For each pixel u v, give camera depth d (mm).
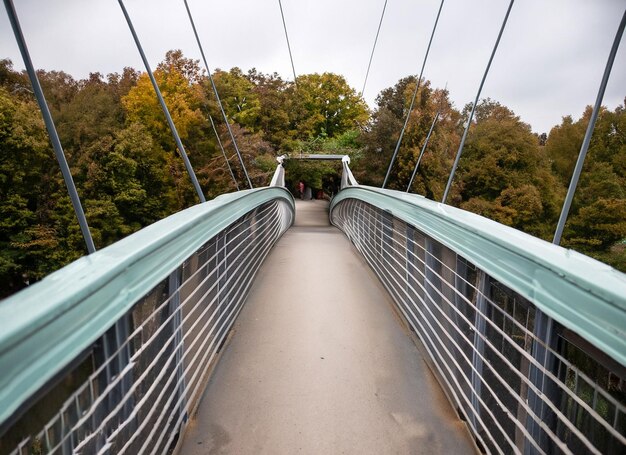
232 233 3600
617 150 25797
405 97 31453
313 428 2232
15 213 22281
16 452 928
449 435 2188
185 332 2244
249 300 4312
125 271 1306
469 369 2248
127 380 1527
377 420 2303
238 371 2811
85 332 1075
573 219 24531
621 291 1011
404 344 3258
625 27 2076
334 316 3850
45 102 1904
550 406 1396
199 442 2115
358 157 31047
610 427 1116
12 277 23203
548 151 29203
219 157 25312
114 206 23609
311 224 18125
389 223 4609
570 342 1354
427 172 28203
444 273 2689
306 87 41094
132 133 25078
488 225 1944
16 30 1851
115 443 1445
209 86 28422
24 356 836
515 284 1584
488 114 33688
